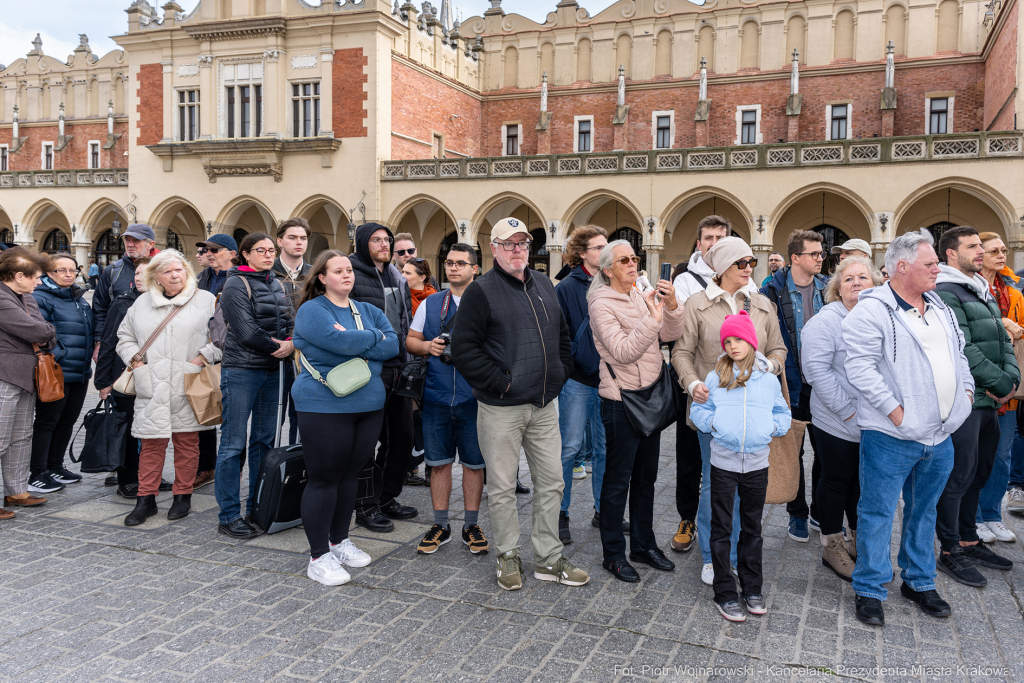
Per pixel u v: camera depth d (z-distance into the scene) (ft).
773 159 70.38
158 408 17.37
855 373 12.62
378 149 82.79
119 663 10.89
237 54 86.53
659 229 74.74
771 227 70.90
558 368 14.01
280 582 14.03
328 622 12.31
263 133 86.07
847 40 86.48
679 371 14.20
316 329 13.98
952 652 11.37
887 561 12.67
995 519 16.83
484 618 12.50
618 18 96.48
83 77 115.85
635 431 14.08
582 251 16.69
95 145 115.75
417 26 89.86
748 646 11.55
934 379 12.44
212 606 12.92
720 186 72.38
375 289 17.76
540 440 14.15
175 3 89.45
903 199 66.13
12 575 14.28
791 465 13.79
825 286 17.19
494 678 10.51
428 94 91.91
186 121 90.27
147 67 91.61
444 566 14.96
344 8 82.64
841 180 68.08
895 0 84.43
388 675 10.59
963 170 64.03
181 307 17.79
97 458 18.21
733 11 90.48
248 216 96.07
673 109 93.66
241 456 16.88
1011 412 16.47
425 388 16.10
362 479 17.12
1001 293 17.16
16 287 18.45
